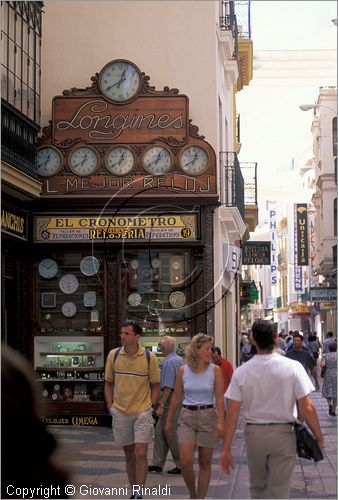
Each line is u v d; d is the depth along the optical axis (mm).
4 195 15852
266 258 30922
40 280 17391
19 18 16031
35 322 17297
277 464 6754
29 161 16531
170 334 17359
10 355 3256
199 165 17406
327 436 16000
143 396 9492
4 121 15008
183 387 8977
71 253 17391
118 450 13438
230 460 6930
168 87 17797
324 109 45062
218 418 8781
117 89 17562
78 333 17266
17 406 3189
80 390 17047
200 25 18469
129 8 18516
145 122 17516
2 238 16344
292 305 74625
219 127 19797
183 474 8836
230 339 22766
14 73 15664
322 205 44969
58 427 16625
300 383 6809
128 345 9492
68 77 18375
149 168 17391
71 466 3311
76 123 17500
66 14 18453
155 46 18484
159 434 11578
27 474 3184
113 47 18453
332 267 45406
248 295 37219
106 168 17391
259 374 6828
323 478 11164
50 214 17344
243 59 27953
